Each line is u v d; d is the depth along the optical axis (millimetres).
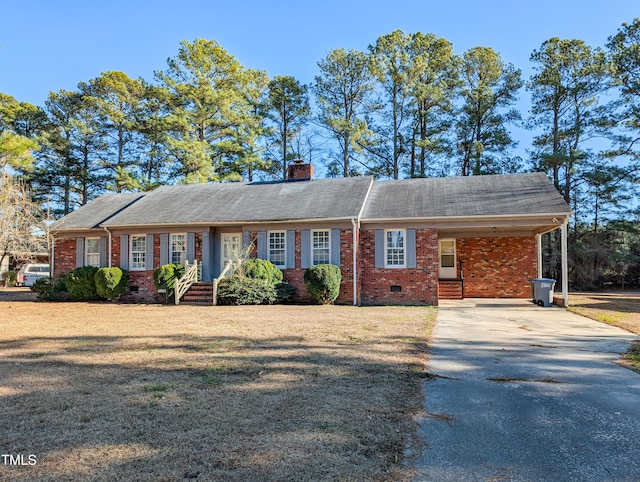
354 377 5383
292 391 4773
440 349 7305
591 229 28156
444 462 3162
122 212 19328
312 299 16250
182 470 2957
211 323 10375
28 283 29172
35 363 6227
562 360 6496
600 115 26250
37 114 32406
